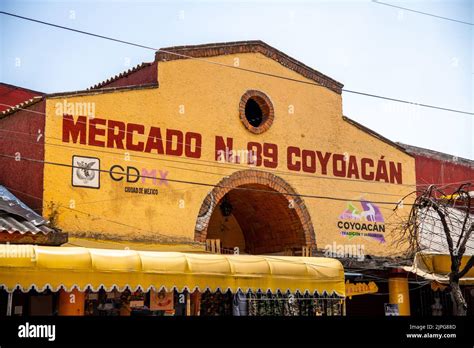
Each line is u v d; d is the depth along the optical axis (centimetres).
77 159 1891
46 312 1797
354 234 2439
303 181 2350
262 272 1869
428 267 2269
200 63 2167
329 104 2464
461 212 2386
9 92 2523
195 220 2077
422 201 1977
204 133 2142
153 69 2111
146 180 2000
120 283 1634
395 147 2619
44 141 1848
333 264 2023
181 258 1747
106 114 1956
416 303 2577
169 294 1934
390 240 2519
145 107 2033
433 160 3031
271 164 2280
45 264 1538
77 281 1576
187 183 2080
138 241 1955
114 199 1934
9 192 1931
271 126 2300
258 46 2308
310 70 2431
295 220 2342
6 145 1998
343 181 2448
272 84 2327
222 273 1798
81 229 1866
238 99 2234
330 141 2442
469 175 3153
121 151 1969
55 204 1836
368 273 2373
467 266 1778
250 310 1955
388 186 2566
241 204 2475
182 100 2112
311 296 2047
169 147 2062
